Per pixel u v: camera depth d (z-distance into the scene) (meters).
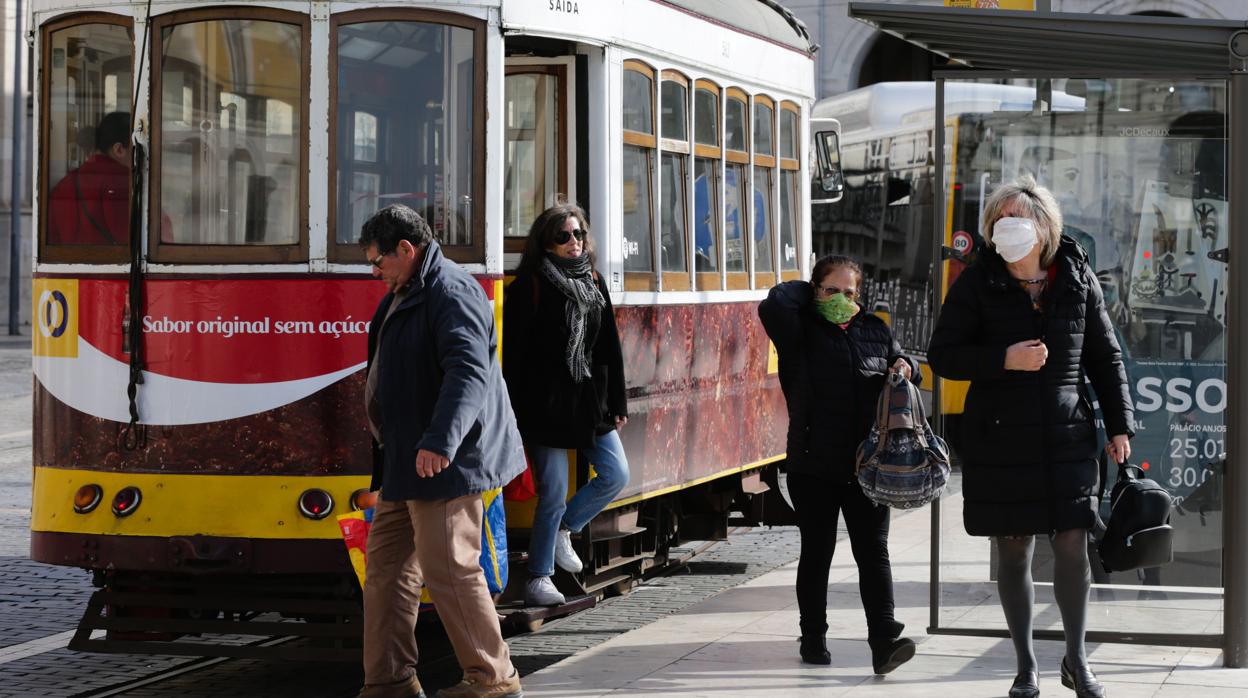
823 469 18.56
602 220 21.94
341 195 19.00
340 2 19.05
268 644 22.34
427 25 19.34
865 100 49.81
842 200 51.62
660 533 26.20
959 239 22.33
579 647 22.27
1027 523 16.19
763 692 17.84
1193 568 21.31
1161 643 18.80
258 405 18.81
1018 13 18.17
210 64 19.17
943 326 16.50
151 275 19.12
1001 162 22.12
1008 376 16.20
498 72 19.62
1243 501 18.38
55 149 19.98
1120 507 16.72
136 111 19.25
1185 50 18.47
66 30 19.89
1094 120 21.64
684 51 24.33
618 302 22.14
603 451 21.02
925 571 26.09
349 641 19.23
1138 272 21.47
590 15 21.23
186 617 19.64
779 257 28.73
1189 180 21.30
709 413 25.45
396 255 16.17
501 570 17.27
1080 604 16.48
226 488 18.81
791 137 29.56
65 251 19.77
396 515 16.59
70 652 22.02
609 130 21.94
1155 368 21.41
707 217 25.38
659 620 22.27
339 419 18.80
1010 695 16.88
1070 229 21.73
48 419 19.80
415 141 19.36
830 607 23.09
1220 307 21.23
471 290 16.22
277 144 19.05
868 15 18.28
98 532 19.11
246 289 18.88
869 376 18.56
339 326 18.86
